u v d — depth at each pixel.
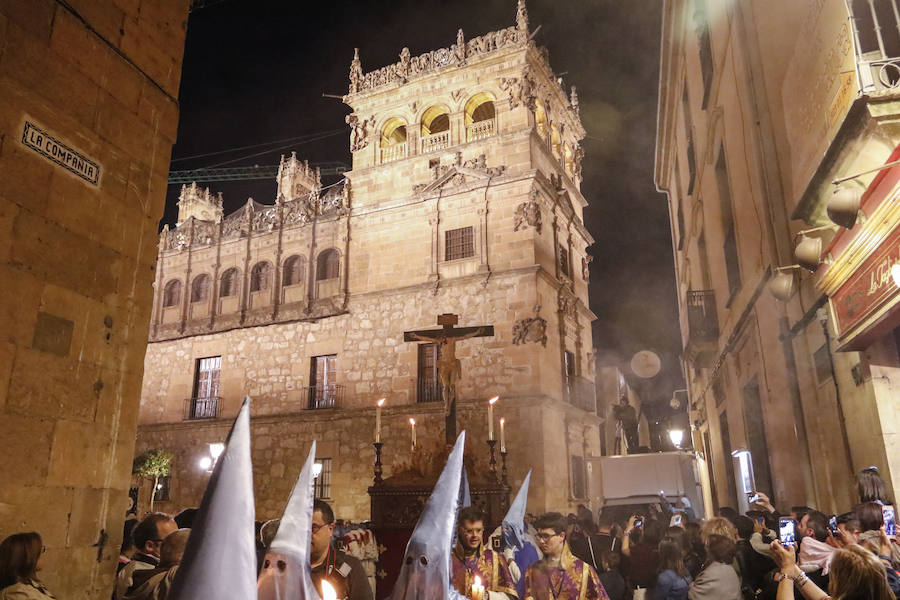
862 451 7.07
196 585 1.72
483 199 26.75
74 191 4.98
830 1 6.50
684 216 21.12
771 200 9.24
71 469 4.73
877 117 5.31
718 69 12.96
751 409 12.91
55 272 4.76
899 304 5.38
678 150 21.78
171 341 32.28
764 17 9.64
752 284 11.03
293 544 2.12
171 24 6.27
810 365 8.62
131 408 5.36
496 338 25.16
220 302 31.66
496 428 24.17
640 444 43.09
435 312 26.55
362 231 28.95
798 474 9.29
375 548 8.34
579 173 33.59
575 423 27.30
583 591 4.71
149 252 5.73
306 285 29.47
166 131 6.05
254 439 28.38
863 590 3.17
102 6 5.41
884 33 6.49
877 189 5.64
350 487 25.91
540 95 29.39
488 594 4.43
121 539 5.16
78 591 4.69
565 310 27.89
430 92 29.28
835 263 6.79
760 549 5.82
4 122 4.46
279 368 29.16
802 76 7.77
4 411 4.28
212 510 1.80
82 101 5.13
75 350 4.86
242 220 32.16
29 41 4.71
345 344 27.98
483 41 28.53
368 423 26.31
